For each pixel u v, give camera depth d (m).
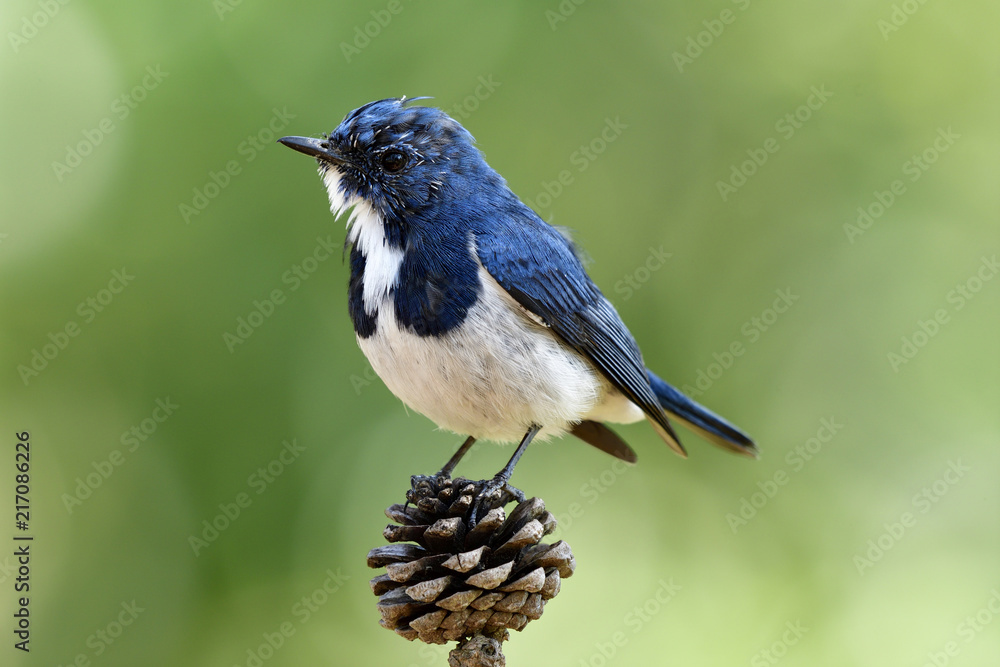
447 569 5.32
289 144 7.88
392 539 5.68
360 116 7.79
